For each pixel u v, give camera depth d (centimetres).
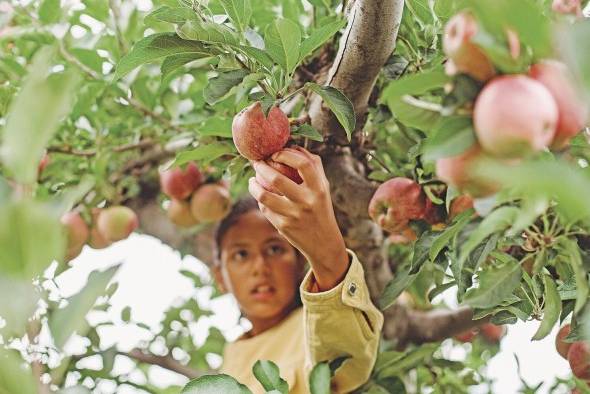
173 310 346
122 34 252
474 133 105
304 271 274
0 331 68
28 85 67
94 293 76
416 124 130
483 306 138
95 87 255
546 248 136
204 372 314
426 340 279
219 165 240
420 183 189
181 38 159
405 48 201
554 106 99
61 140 265
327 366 183
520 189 108
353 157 214
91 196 272
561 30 91
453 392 282
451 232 143
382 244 252
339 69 178
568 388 277
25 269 65
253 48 156
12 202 64
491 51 98
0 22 246
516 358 247
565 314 156
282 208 160
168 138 270
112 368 272
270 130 157
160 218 325
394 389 232
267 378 162
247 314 272
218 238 282
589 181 80
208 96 157
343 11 207
